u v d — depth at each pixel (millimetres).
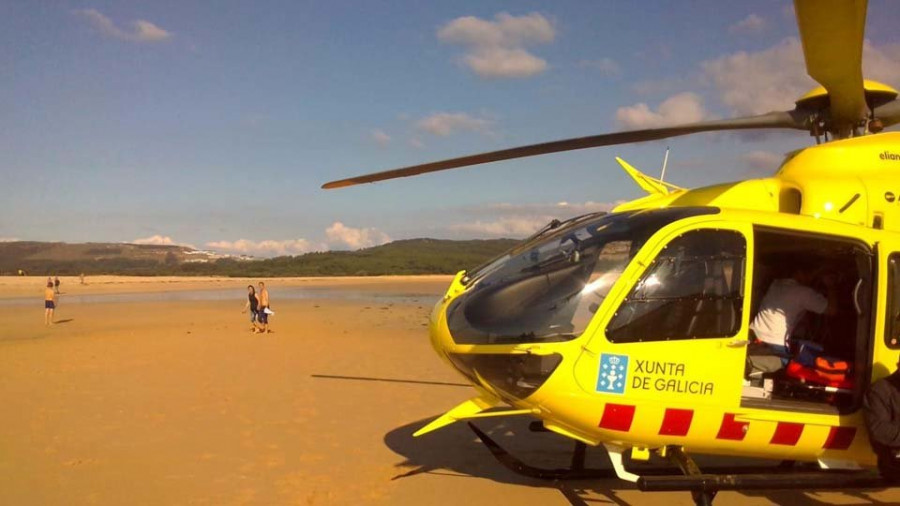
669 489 4691
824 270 5461
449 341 5262
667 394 4711
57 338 18594
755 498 6094
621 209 5895
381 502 5965
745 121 5277
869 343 4945
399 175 5879
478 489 6312
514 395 4906
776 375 5172
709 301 4789
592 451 7535
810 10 3207
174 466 6922
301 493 6180
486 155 5473
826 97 5176
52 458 7164
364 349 15922
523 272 5297
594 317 4730
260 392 10633
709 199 5605
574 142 5262
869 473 4934
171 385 11195
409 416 9133
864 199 5191
